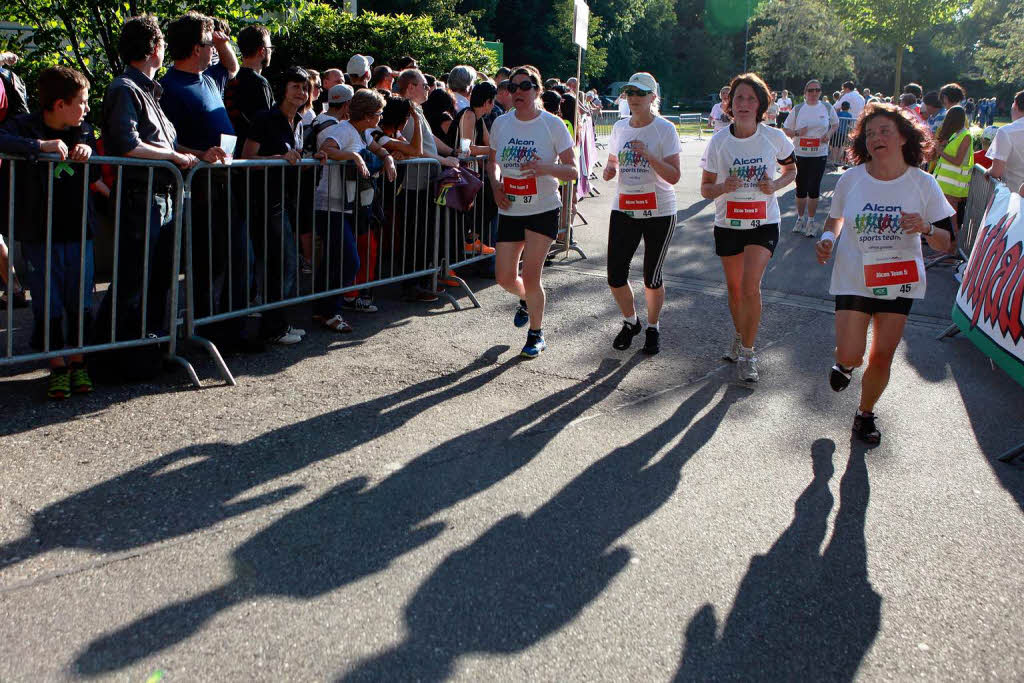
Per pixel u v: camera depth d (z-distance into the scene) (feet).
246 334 17.49
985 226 18.85
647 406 14.78
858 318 12.97
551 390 15.42
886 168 12.62
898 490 11.91
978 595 9.44
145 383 15.01
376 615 8.68
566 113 29.32
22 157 12.83
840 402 15.23
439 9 125.18
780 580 9.59
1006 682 8.02
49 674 7.69
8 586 8.96
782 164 15.31
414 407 14.38
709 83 230.68
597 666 8.04
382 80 23.81
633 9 199.93
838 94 73.26
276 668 7.86
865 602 9.23
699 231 32.83
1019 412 14.92
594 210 37.60
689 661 8.16
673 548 10.18
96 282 20.66
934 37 131.34
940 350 18.43
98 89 27.84
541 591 9.21
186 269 14.99
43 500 10.74
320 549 9.87
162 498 10.92
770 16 174.50
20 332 17.38
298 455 12.34
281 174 16.48
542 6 169.48
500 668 7.95
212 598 8.88
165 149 14.24
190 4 27.35
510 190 16.49
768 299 22.56
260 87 17.69
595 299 21.97
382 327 19.12
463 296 21.99
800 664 8.18
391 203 20.62
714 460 12.68
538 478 11.90
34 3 26.58
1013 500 11.70
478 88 22.54
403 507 10.93
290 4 29.76
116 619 8.50
